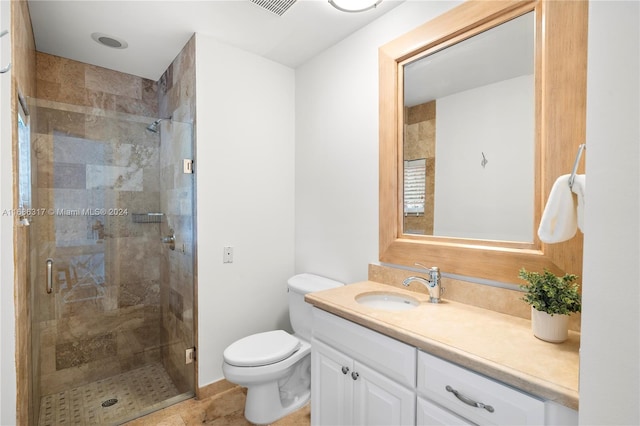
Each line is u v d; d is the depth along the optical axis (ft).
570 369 2.80
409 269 5.56
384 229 5.87
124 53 7.45
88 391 6.60
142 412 6.21
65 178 6.19
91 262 6.57
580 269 3.63
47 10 5.72
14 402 3.97
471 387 3.11
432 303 4.80
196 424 5.92
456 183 4.92
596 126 1.70
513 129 4.26
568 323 3.47
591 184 1.71
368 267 6.26
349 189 6.71
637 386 1.54
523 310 4.13
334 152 7.09
